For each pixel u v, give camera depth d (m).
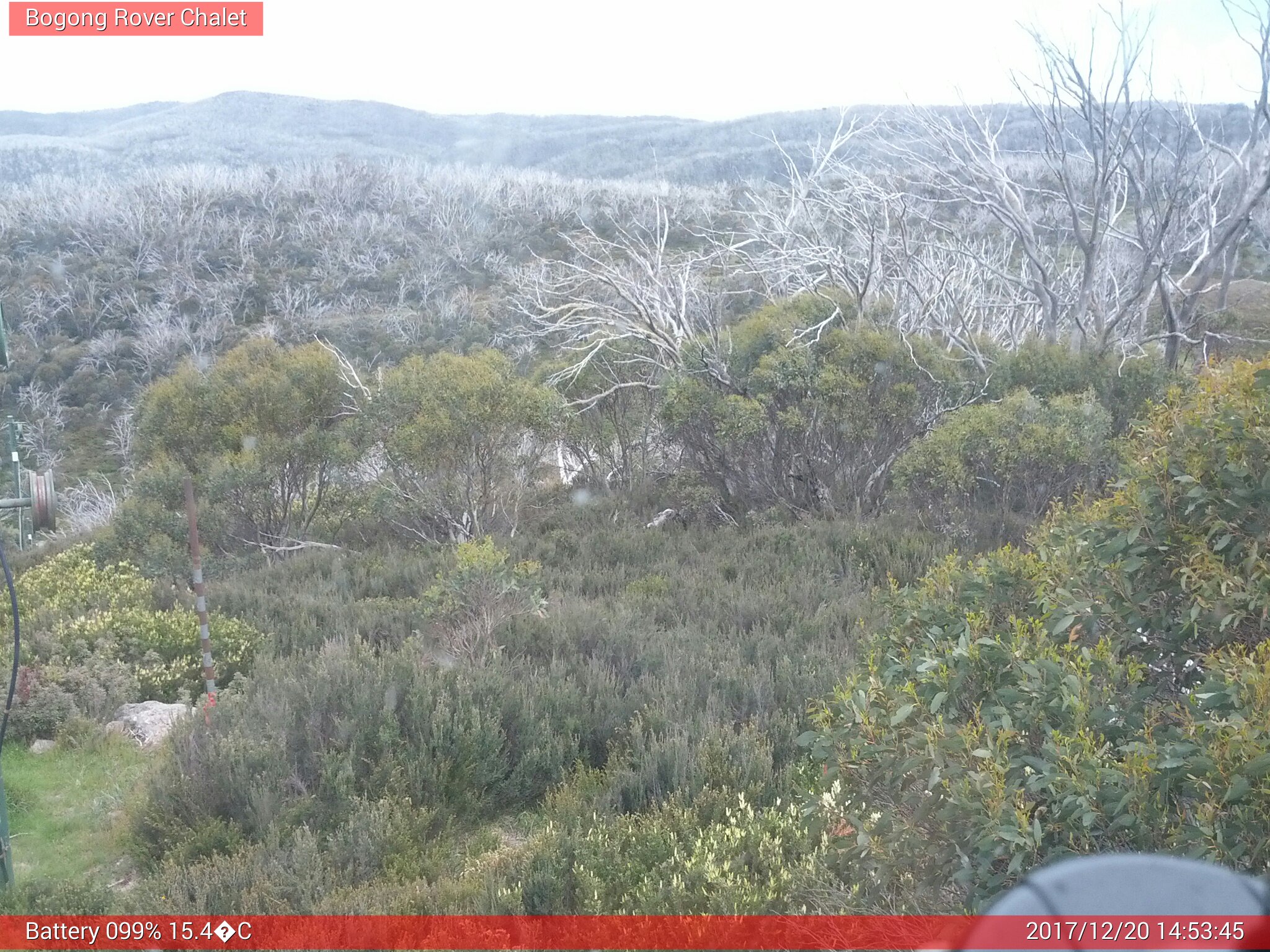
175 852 4.82
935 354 12.66
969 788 2.77
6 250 48.66
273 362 14.73
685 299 15.33
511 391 12.91
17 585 11.05
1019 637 3.10
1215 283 18.56
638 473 15.41
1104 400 12.52
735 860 4.22
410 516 13.62
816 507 12.70
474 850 5.05
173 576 12.25
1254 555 2.86
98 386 40.19
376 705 5.99
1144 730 2.70
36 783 5.96
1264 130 12.95
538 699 6.29
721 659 7.02
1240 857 2.35
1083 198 15.64
